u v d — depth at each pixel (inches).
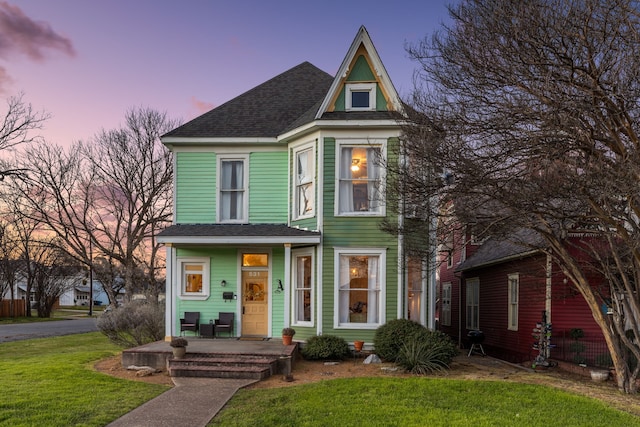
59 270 1765.5
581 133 322.0
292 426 262.2
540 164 326.0
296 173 547.5
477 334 629.9
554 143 323.0
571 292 512.1
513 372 446.0
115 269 1232.8
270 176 568.7
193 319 552.1
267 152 572.1
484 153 353.1
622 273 376.8
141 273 1090.7
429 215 394.0
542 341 501.0
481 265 698.2
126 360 434.3
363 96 523.8
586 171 311.1
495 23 323.9
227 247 562.3
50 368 424.2
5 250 1558.8
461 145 351.3
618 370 376.8
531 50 314.8
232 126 583.2
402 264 496.1
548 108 322.3
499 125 336.8
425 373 414.0
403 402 309.9
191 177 572.1
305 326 518.6
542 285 538.6
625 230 342.3
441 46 361.7
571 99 312.0
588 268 446.9
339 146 513.7
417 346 434.3
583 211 359.6
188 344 485.7
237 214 571.2
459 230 456.1
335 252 506.3
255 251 563.5
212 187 570.3
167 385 365.1
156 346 472.7
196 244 529.0
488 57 334.0
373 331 498.0
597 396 349.7
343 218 508.4
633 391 365.4
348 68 519.5
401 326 465.1
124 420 269.9
